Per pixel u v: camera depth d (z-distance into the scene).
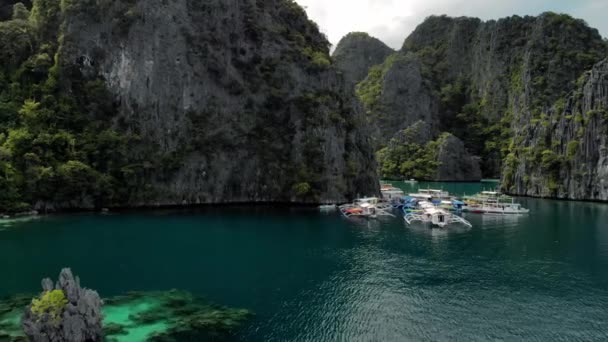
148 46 124.44
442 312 51.41
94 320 42.81
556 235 91.38
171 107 124.25
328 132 133.88
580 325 48.25
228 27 133.75
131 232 89.69
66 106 122.06
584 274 64.75
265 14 142.00
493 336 45.72
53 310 41.00
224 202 130.00
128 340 43.19
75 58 125.06
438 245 82.12
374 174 150.62
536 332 46.69
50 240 81.81
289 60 138.00
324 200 130.25
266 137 133.12
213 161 127.69
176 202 122.88
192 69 127.19
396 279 62.22
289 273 64.50
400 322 48.62
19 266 66.00
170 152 122.75
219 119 129.00
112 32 125.75
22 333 43.78
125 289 57.19
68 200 112.25
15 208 104.94
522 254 75.69
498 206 125.19
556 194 157.88
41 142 113.19
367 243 83.19
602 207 133.50
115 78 125.06
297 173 129.88
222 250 76.88
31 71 127.38
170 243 81.12
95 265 67.12
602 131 148.75
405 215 111.62
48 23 132.75
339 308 52.06
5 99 124.50
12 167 107.38
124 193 117.88
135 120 123.19
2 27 132.38
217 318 48.66
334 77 145.50
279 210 120.31
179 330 45.59
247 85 134.62
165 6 126.69
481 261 71.31
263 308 51.72
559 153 161.62
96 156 118.25
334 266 68.19
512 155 182.25
